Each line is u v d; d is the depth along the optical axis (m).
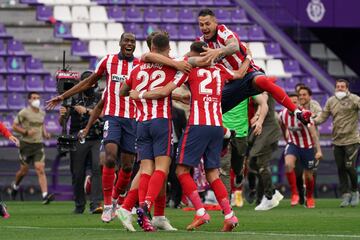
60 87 29.23
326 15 66.31
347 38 69.19
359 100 37.50
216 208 34.19
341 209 35.22
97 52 56.06
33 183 45.47
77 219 28.25
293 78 57.97
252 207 37.22
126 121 26.80
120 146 26.83
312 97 57.28
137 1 59.59
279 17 60.34
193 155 22.22
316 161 38.00
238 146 34.06
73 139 29.59
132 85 22.75
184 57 22.55
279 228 24.05
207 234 21.09
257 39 59.44
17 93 52.25
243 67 24.34
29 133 41.69
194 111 22.27
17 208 36.34
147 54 22.38
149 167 22.48
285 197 47.50
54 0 57.75
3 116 51.00
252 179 40.66
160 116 22.33
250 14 60.47
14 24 55.66
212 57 22.25
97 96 31.58
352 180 37.84
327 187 48.81
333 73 65.25
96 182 31.77
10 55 53.97
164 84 22.27
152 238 19.94
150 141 22.53
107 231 22.52
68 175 45.22
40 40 55.59
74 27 56.78
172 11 59.56
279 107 53.38
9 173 45.31
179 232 21.83
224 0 60.84
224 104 25.47
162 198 22.77
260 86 24.80
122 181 26.83
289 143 37.97
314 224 25.75
